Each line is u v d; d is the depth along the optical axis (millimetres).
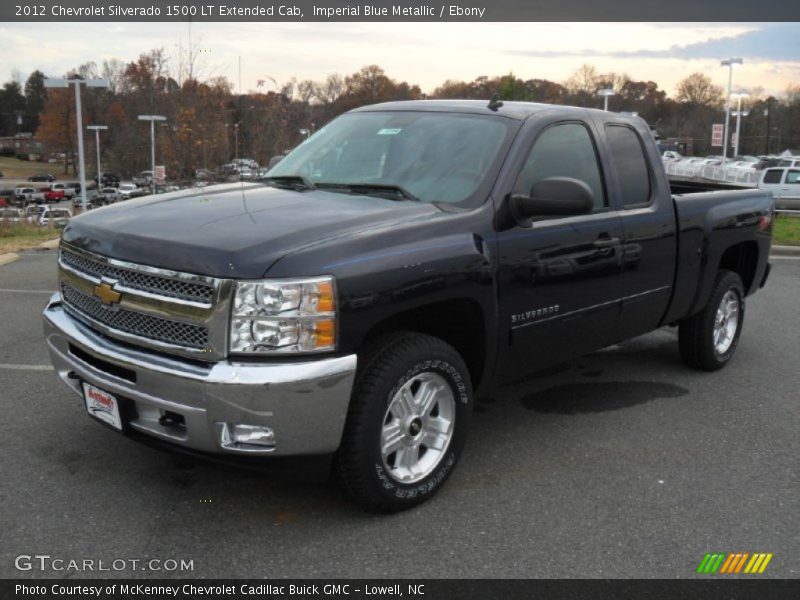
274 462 3336
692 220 5461
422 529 3586
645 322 5242
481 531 3580
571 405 5359
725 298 6141
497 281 3980
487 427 4914
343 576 3197
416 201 4078
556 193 3945
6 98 147500
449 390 3861
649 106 110625
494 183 4094
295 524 3592
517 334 4176
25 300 8219
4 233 16375
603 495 3979
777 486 4145
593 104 90875
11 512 3613
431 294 3623
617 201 4883
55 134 111750
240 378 3154
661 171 5324
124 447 4355
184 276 3277
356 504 3713
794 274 11344
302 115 26625
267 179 4703
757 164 45000
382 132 4707
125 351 3465
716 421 5102
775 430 4965
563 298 4410
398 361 3541
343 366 3289
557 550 3434
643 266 5008
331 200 4051
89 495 3801
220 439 3256
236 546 3396
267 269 3207
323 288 3248
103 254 3598
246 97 25203
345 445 3461
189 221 3656
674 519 3746
